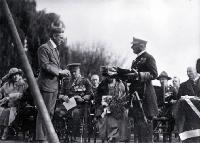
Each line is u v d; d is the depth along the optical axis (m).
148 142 7.93
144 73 7.75
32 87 3.46
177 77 14.59
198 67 8.71
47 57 7.18
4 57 25.45
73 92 11.20
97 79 13.45
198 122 7.99
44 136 7.00
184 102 8.16
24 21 27.75
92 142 11.51
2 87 12.55
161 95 12.12
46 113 3.48
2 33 24.03
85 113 10.34
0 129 12.27
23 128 11.65
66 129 10.73
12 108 11.83
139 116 7.92
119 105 9.58
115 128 9.55
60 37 7.39
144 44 8.15
